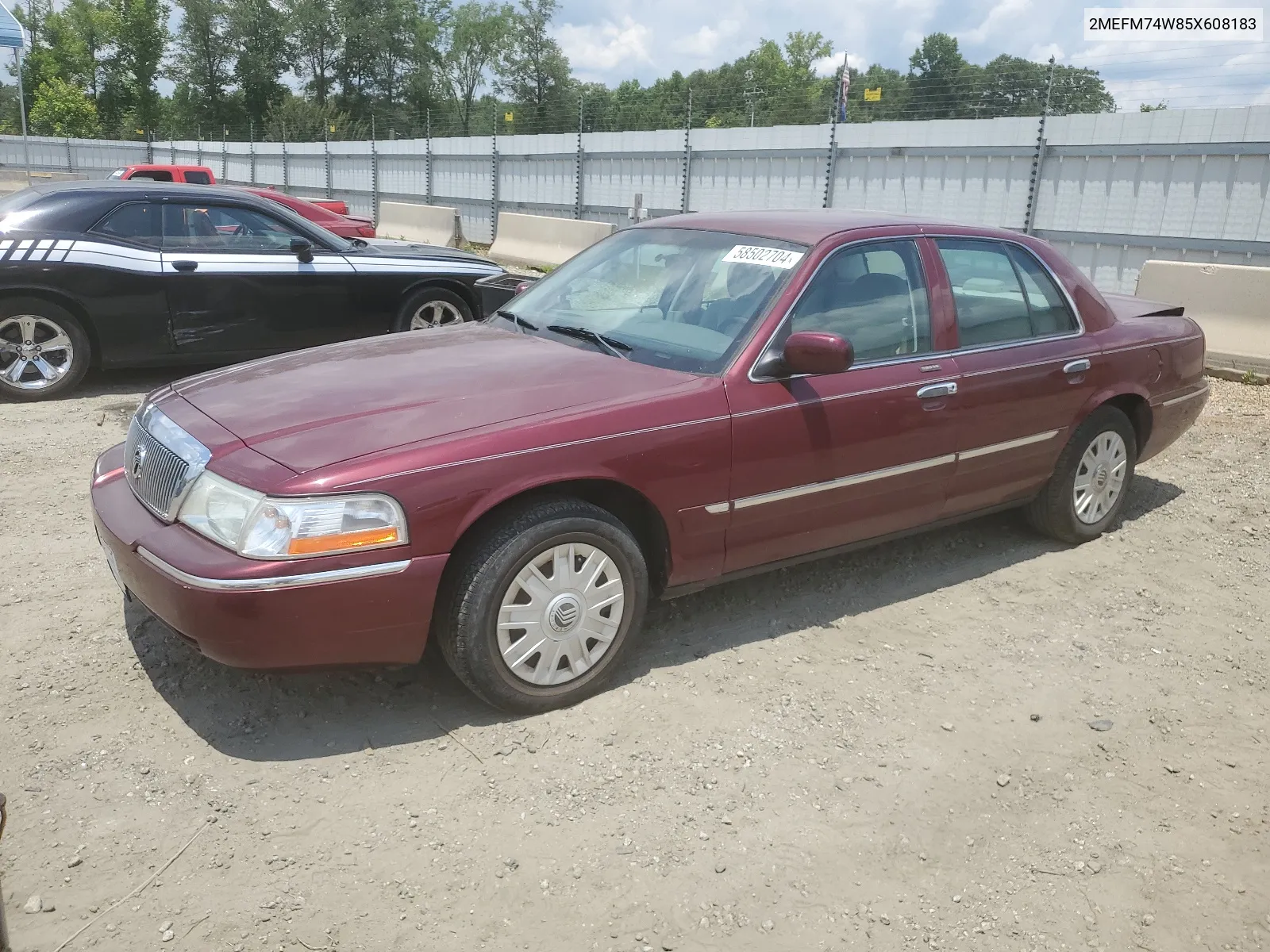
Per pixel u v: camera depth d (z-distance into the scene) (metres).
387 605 3.05
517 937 2.48
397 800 2.98
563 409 3.38
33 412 7.09
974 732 3.45
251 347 7.99
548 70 69.44
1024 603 4.48
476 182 21.83
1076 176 11.77
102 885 2.60
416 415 3.29
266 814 2.90
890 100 20.25
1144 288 9.42
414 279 8.55
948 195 13.13
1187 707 3.68
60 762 3.09
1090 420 4.94
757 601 4.38
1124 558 5.04
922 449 4.19
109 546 3.36
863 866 2.78
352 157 26.25
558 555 3.32
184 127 68.12
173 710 3.39
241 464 3.08
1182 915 2.66
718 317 3.90
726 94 26.48
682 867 2.74
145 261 7.45
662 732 3.36
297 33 67.75
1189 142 10.71
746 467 3.67
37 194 7.43
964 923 2.60
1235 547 5.20
